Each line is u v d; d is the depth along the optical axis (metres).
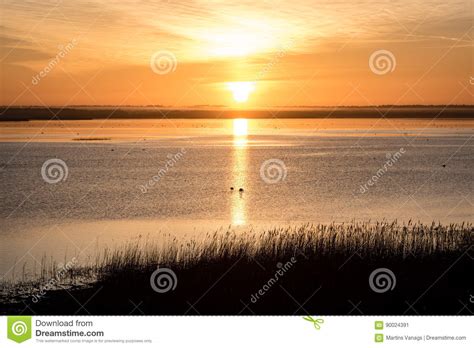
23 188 47.12
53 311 15.01
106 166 62.88
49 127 180.38
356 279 16.22
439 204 36.62
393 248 18.17
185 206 37.09
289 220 31.25
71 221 32.22
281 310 14.88
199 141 108.38
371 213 33.50
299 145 96.62
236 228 28.73
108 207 37.16
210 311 14.91
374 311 14.73
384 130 159.38
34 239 26.44
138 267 17.05
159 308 15.05
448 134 126.12
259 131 166.50
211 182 49.72
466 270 16.75
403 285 15.84
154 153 78.81
